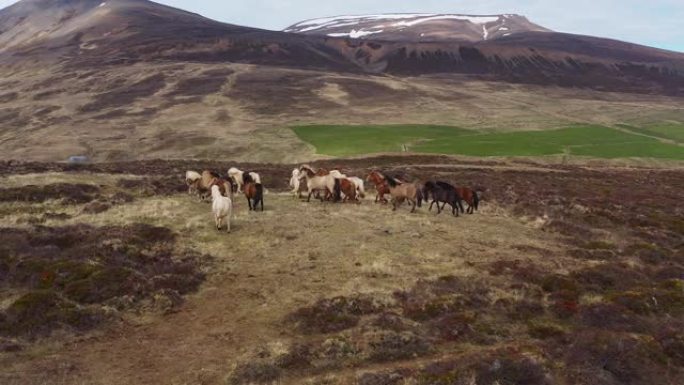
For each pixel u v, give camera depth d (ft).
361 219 69.56
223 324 38.09
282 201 81.82
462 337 36.86
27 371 30.81
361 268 48.96
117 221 62.23
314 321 37.96
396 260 52.19
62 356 32.76
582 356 34.68
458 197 76.48
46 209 69.05
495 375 31.68
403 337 35.53
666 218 82.99
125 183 90.38
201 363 32.86
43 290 39.99
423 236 62.23
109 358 33.12
